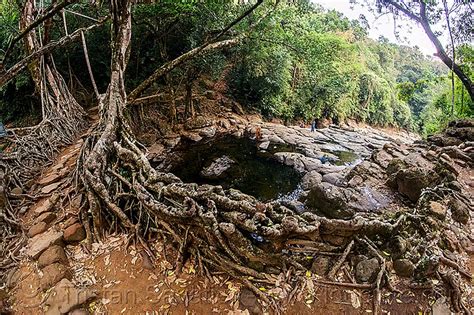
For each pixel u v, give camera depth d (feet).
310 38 36.70
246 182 21.30
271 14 29.09
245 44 33.17
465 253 10.06
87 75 33.04
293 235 8.97
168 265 9.79
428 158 18.26
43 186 14.93
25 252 10.51
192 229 9.61
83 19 29.40
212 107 38.34
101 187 11.27
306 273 9.05
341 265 9.22
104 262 10.03
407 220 10.93
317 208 15.76
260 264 9.28
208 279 9.17
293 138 34.88
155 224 10.73
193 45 27.50
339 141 37.55
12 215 12.16
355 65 61.00
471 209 12.51
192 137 29.66
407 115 71.82
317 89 47.44
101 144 13.20
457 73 28.37
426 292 8.44
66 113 23.75
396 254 9.28
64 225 11.43
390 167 17.98
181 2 23.27
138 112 28.12
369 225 9.45
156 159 23.38
